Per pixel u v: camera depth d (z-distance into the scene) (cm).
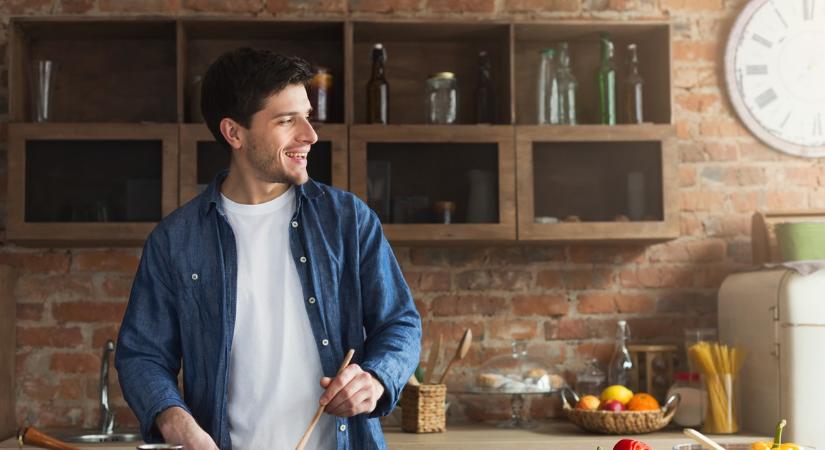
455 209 357
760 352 348
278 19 362
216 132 208
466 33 380
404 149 358
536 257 390
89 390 376
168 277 205
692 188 396
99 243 364
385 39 387
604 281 392
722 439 339
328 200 209
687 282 393
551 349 389
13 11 380
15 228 347
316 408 197
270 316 201
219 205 207
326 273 203
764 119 395
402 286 210
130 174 352
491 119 375
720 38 398
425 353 385
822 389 329
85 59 383
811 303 331
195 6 385
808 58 395
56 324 377
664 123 369
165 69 385
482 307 388
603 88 374
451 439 332
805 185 396
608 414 335
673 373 379
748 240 396
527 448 328
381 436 204
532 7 394
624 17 397
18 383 374
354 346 204
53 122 362
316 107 360
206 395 201
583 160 362
